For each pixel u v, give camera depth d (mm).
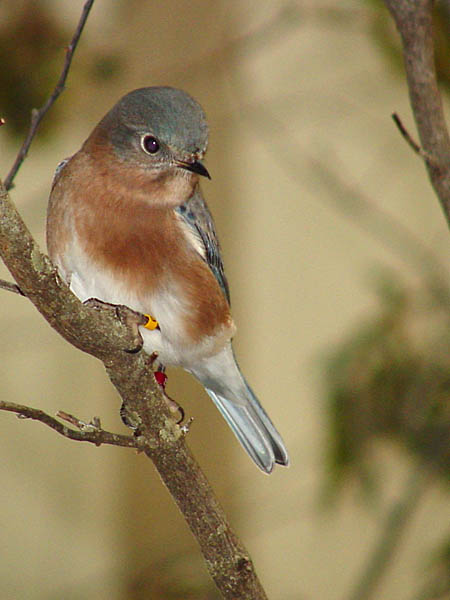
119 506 12594
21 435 12578
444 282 11367
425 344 10094
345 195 12164
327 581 12383
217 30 12320
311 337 12836
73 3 10547
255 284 12859
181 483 6375
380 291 10430
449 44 9445
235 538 6488
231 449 12609
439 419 9711
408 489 9820
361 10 10773
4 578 12383
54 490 12617
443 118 7379
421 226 12984
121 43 11000
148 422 6184
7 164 12148
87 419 12531
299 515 12469
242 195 12859
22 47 9852
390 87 12719
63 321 5738
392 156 12961
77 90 10430
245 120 12609
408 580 11609
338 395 9852
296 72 12938
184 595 10234
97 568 12477
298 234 12898
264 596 6543
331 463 9859
